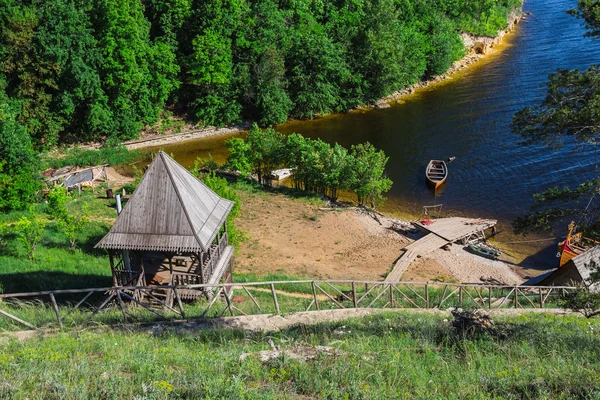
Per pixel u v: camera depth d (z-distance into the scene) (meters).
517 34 99.38
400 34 76.69
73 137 60.97
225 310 22.02
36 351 14.00
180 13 64.44
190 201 25.77
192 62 64.94
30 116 55.44
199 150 62.09
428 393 12.49
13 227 32.72
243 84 67.31
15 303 24.06
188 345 16.80
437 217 47.00
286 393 12.05
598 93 18.84
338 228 42.69
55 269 30.16
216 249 27.42
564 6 115.25
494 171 53.84
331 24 74.69
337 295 30.30
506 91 73.56
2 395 10.92
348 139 63.84
